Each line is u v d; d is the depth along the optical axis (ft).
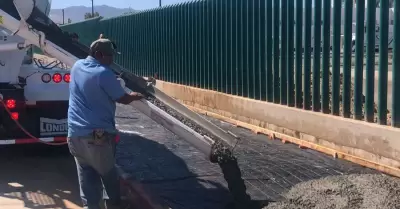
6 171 22.22
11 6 19.15
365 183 14.92
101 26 61.93
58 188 19.94
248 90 29.25
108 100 14.97
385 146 19.17
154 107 16.49
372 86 20.53
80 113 14.88
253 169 19.80
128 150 23.45
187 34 37.04
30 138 21.83
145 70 46.60
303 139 24.04
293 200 14.90
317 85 23.79
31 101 21.56
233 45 30.83
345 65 21.83
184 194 16.90
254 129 27.71
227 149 16.43
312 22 24.09
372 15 20.34
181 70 38.34
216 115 32.37
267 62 27.43
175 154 22.52
